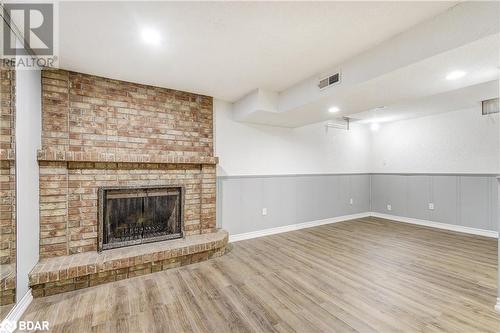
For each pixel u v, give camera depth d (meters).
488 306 2.12
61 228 2.66
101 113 3.00
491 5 1.62
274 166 4.66
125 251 2.84
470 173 4.52
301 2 1.73
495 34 1.60
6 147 1.93
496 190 4.21
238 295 2.34
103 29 2.03
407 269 2.92
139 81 3.18
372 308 2.11
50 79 2.71
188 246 3.05
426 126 5.17
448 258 3.27
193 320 1.96
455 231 4.68
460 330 1.81
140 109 3.26
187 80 3.16
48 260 2.54
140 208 3.23
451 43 1.80
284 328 1.86
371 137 6.21
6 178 1.94
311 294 2.35
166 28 2.02
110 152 3.04
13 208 1.97
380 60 2.27
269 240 4.18
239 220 4.24
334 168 5.56
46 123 2.68
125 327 1.88
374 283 2.57
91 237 2.85
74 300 2.26
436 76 2.29
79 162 2.79
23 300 2.09
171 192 3.38
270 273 2.83
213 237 3.42
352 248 3.71
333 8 1.79
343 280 2.64
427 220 5.13
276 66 2.76
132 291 2.43
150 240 3.15
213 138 3.95
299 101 3.23
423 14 1.87
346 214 5.76
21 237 2.08
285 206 4.78
